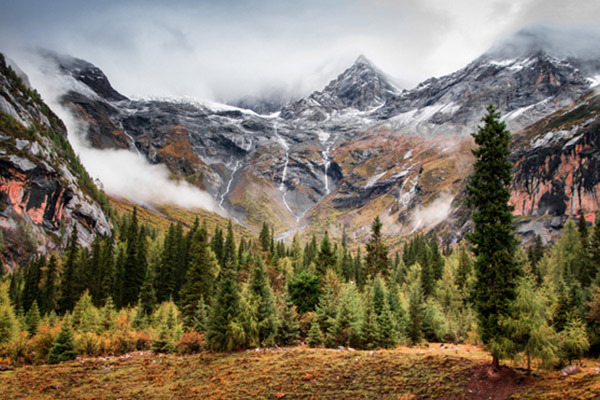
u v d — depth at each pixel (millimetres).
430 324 55969
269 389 29484
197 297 65125
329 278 67188
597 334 39875
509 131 32688
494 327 30172
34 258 146125
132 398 29094
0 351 45156
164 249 112875
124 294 90625
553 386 25609
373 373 30875
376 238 91750
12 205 175125
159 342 44500
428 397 26781
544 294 40250
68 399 28875
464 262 95938
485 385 27453
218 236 122438
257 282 49094
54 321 70500
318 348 42344
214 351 42000
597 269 75312
